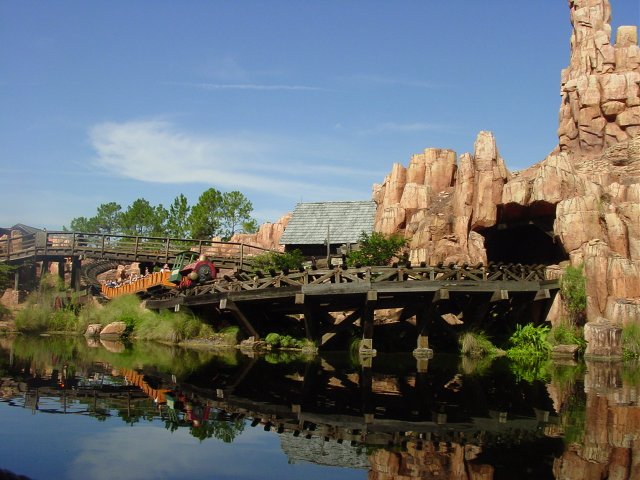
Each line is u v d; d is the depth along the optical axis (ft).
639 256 109.60
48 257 177.17
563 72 164.45
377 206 168.14
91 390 55.77
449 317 112.68
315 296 95.35
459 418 45.98
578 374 75.10
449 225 132.16
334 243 161.48
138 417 44.70
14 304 162.20
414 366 80.79
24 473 30.68
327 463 33.96
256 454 35.63
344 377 68.59
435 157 156.04
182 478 30.99
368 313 93.25
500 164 130.82
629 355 98.22
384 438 39.70
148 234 279.90
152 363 78.54
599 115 149.07
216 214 255.70
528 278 102.89
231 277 104.01
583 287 105.60
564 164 119.44
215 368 74.43
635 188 117.29
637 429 42.19
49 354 87.71
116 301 137.69
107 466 32.53
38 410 46.19
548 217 124.26
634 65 151.43
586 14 160.86
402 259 93.86
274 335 103.04
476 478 31.19
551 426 43.34
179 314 114.73
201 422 43.68
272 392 57.21
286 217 212.02
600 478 31.12
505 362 89.10
